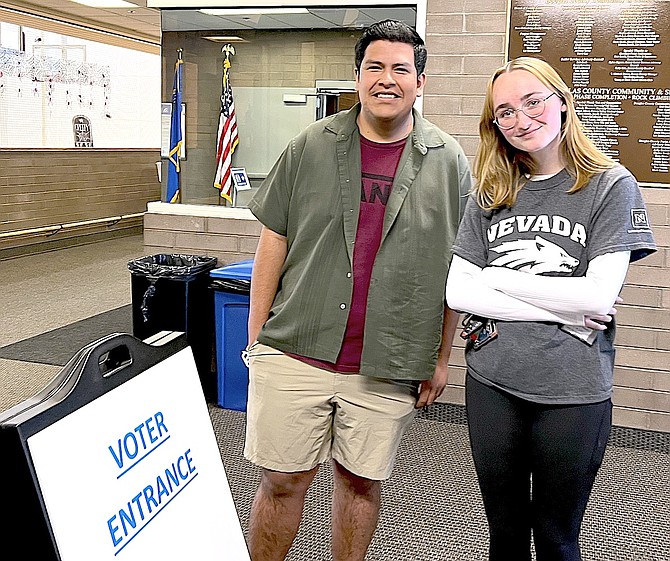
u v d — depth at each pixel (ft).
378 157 6.93
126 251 32.19
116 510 3.41
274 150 16.38
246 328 13.46
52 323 19.40
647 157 12.38
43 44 31.96
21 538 3.05
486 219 6.44
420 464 11.69
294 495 7.47
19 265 27.84
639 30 12.14
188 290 13.83
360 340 7.01
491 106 6.20
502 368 6.16
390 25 6.62
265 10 15.16
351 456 7.21
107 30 34.12
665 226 12.44
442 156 7.04
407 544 9.26
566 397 5.98
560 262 6.02
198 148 16.53
